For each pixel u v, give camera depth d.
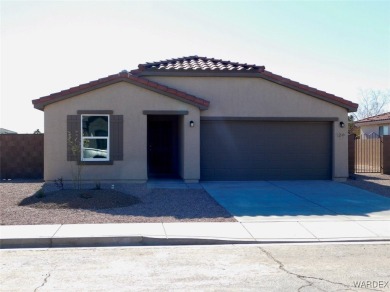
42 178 22.03
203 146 20.69
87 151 19.23
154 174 22.56
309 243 11.04
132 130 19.31
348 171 22.77
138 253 10.08
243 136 20.89
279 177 21.08
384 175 24.03
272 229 12.12
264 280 8.05
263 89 20.86
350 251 10.18
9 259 9.57
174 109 19.55
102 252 10.20
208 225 12.45
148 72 20.42
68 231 11.56
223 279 8.12
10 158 22.00
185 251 10.25
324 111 21.12
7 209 14.29
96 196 15.45
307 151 21.25
